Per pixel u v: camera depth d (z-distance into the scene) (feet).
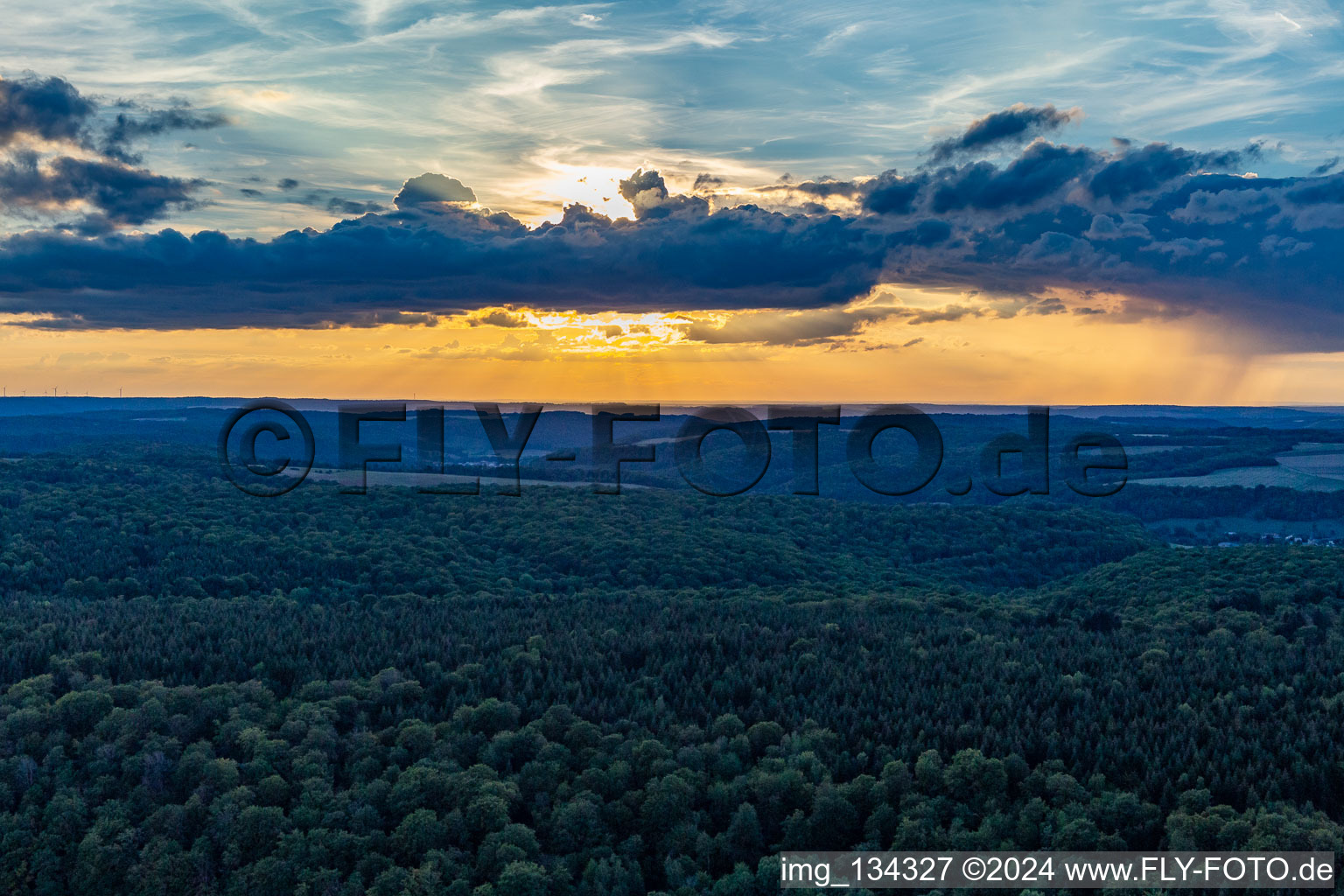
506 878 305.53
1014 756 364.79
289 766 374.22
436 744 390.42
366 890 316.81
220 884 326.24
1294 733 380.17
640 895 322.34
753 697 440.86
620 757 378.12
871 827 341.00
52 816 343.46
